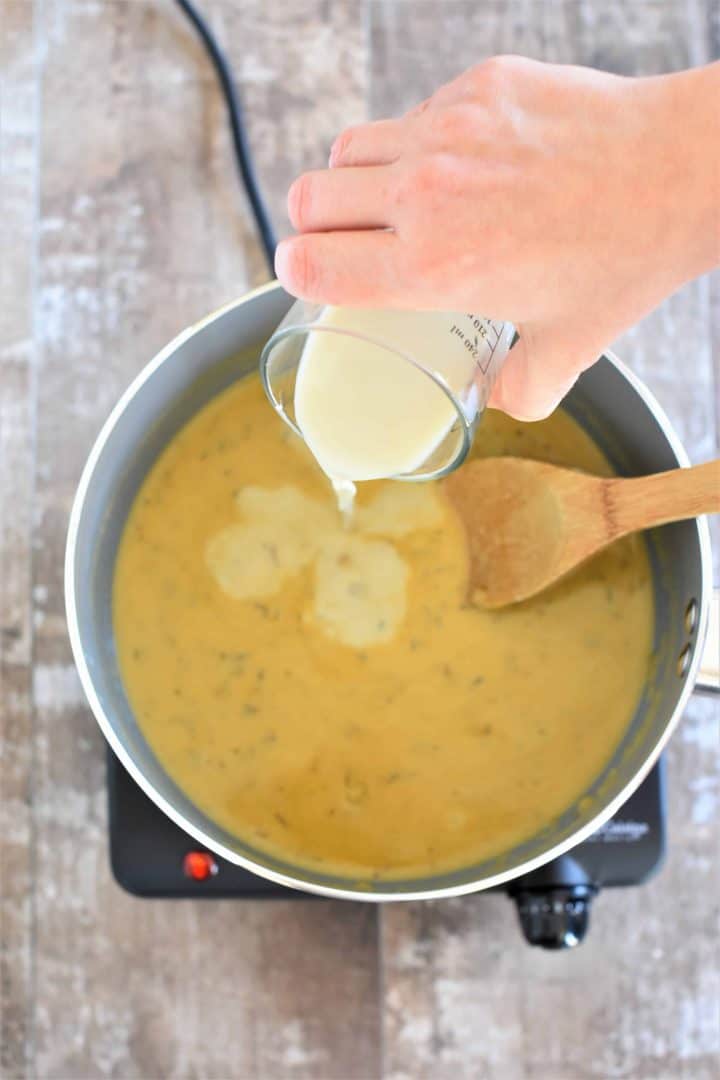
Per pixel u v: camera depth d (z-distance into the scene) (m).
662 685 0.62
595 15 0.72
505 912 0.68
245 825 0.63
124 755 0.58
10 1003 0.68
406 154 0.50
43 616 0.69
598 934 0.68
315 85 0.72
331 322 0.52
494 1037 0.67
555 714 0.64
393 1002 0.67
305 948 0.68
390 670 0.64
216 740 0.64
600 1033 0.67
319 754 0.64
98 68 0.72
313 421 0.55
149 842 0.63
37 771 0.69
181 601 0.65
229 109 0.71
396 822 0.63
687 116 0.49
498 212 0.49
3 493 0.70
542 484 0.62
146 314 0.71
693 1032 0.67
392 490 0.66
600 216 0.49
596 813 0.59
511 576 0.63
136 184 0.71
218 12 0.72
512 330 0.55
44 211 0.71
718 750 0.69
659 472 0.63
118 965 0.68
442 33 0.72
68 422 0.70
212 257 0.71
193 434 0.67
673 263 0.50
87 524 0.62
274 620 0.65
